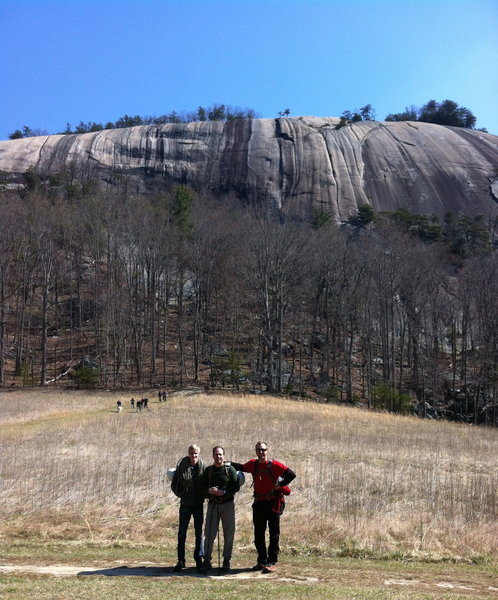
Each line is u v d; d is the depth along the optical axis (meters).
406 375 74.56
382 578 9.60
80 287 82.88
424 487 18.12
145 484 17.48
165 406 47.25
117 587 8.34
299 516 14.38
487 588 9.18
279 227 69.44
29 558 10.75
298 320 75.25
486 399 65.44
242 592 8.12
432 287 74.62
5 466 19.94
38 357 73.94
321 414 44.44
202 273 75.62
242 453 24.97
